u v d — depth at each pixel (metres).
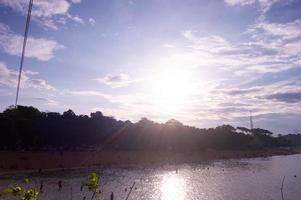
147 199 63.03
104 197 62.91
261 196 65.62
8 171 104.88
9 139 150.88
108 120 196.62
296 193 68.44
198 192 70.88
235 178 95.12
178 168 127.00
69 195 63.12
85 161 137.25
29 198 8.70
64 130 177.50
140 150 188.88
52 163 126.06
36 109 177.25
